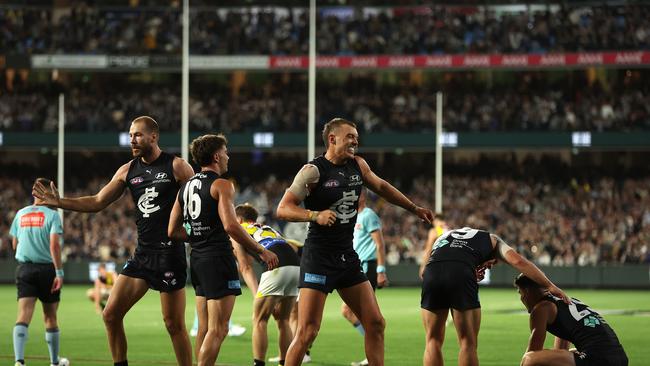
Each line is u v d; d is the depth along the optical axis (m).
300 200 9.00
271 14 45.81
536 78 46.28
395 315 22.44
